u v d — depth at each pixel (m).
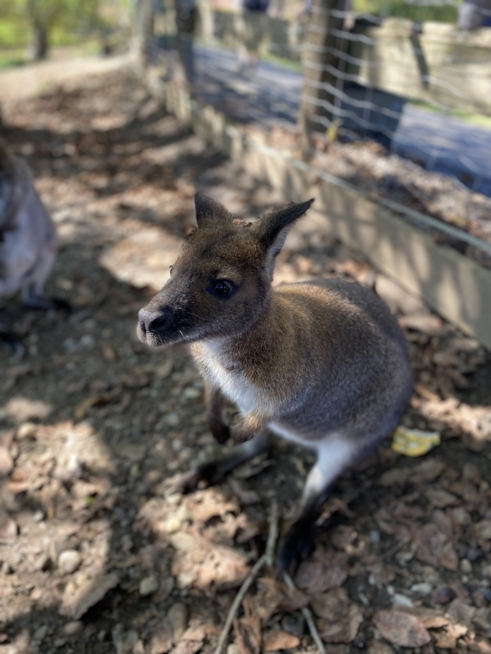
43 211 0.85
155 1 1.94
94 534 0.58
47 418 0.72
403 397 0.56
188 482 0.62
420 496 0.60
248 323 0.42
